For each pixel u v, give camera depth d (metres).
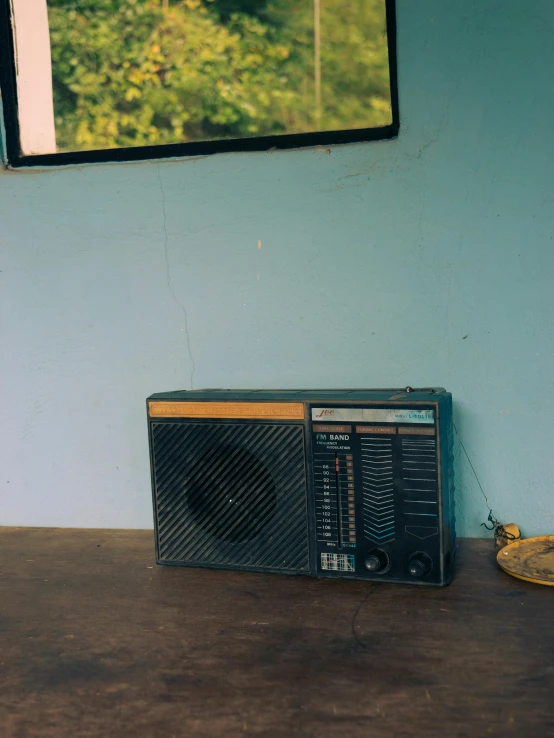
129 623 0.91
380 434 0.98
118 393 1.36
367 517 1.00
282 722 0.67
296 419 1.02
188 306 1.32
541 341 1.16
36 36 1.40
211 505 1.09
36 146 1.39
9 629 0.90
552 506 1.17
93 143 1.39
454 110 1.17
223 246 1.29
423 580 0.98
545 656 0.77
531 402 1.17
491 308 1.18
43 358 1.39
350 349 1.24
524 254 1.16
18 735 0.67
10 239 1.38
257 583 1.03
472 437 1.20
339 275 1.24
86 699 0.73
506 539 1.14
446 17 1.16
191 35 1.35
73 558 1.19
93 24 1.40
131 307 1.34
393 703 0.69
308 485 1.03
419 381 1.21
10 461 1.42
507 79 1.14
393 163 1.20
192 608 0.95
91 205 1.34
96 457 1.38
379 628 0.86
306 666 0.77
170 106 1.36
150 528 1.36
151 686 0.75
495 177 1.16
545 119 1.14
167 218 1.31
